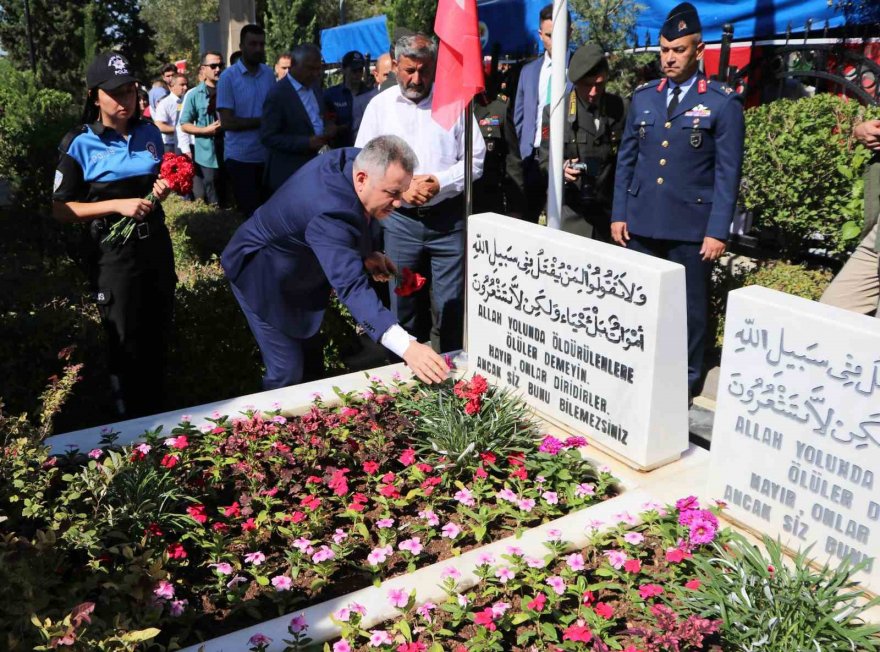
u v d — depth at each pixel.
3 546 2.34
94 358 4.68
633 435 3.44
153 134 4.29
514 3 9.38
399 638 2.43
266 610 2.71
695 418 4.73
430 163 4.82
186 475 3.21
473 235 4.23
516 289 3.99
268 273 3.87
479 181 5.72
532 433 3.76
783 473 2.84
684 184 4.51
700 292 4.69
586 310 3.57
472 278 4.31
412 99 4.75
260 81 8.18
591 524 2.94
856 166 6.16
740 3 7.94
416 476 3.29
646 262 3.27
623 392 3.45
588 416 3.68
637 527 3.00
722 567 2.73
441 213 4.83
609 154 5.43
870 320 2.57
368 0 36.47
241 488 3.32
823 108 6.53
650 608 2.55
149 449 3.32
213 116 10.34
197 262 6.84
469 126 4.32
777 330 2.75
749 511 2.99
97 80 3.97
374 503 3.28
